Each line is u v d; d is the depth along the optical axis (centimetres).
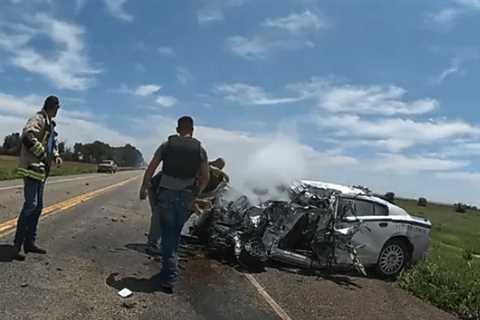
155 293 686
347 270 1027
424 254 1089
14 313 538
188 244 1080
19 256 748
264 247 941
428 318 762
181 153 701
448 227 4138
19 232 749
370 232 1033
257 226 959
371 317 719
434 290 902
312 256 991
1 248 799
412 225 1073
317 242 988
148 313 600
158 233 931
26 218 749
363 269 988
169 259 704
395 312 767
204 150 723
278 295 768
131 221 1377
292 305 723
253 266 937
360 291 880
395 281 1032
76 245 914
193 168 708
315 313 700
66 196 1892
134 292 676
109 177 5125
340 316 702
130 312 595
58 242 919
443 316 791
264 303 712
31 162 745
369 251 1031
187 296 696
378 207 1067
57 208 1420
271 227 971
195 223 1096
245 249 930
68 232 1041
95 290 660
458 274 1013
